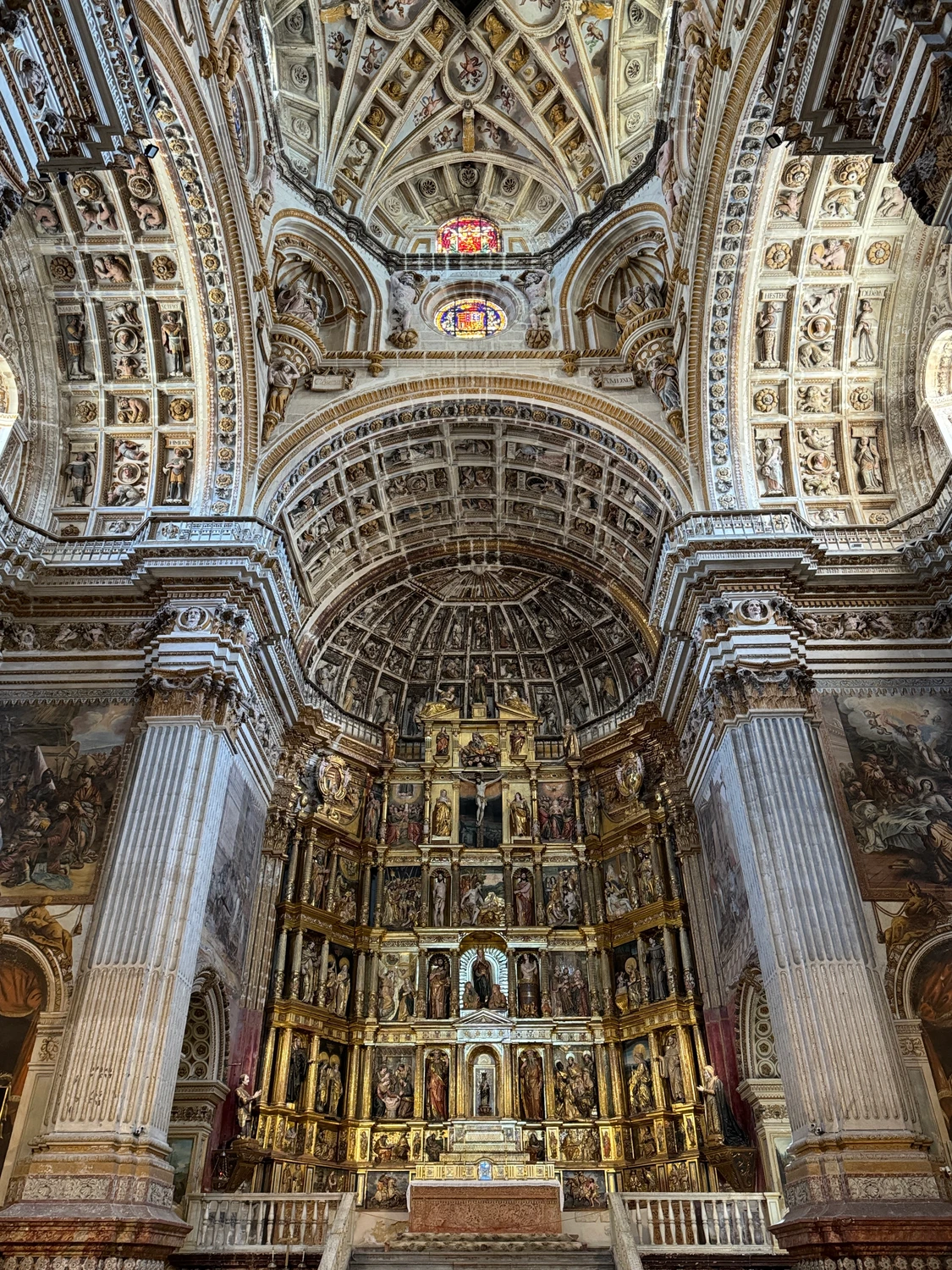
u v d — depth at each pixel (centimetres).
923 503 2061
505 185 2686
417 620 2806
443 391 2241
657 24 2322
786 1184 1397
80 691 1841
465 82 2511
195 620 1831
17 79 880
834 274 2028
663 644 2222
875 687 1830
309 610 2489
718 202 1892
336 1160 2127
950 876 1594
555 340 2334
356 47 2369
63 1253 1228
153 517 1966
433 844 2569
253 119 2030
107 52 952
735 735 1722
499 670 2831
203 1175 1692
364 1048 2275
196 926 1572
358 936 2425
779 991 1473
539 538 2628
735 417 2092
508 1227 1587
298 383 2228
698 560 1878
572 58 2409
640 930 2309
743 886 1767
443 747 2739
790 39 950
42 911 1570
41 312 2067
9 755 1759
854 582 1936
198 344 2044
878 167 1848
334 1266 1257
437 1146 2144
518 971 2395
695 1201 1523
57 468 2120
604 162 2455
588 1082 2234
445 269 2461
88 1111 1352
